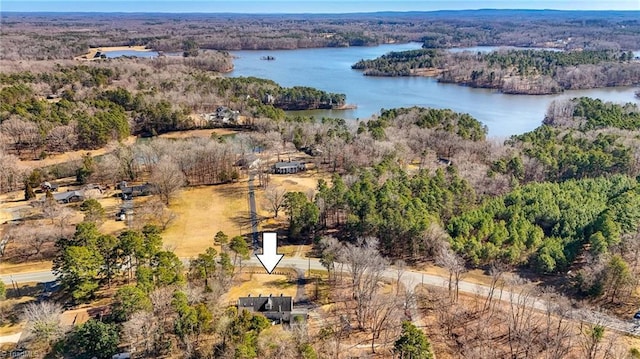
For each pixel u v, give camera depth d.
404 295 90.88
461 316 85.75
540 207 112.38
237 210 129.62
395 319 83.12
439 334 81.44
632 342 77.56
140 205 128.88
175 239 112.62
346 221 113.38
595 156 145.38
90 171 144.75
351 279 97.19
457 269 89.88
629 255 95.31
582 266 99.75
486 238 105.19
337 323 83.19
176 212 127.75
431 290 93.38
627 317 84.31
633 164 146.25
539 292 91.12
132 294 76.38
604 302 88.62
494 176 135.00
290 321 81.19
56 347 73.12
